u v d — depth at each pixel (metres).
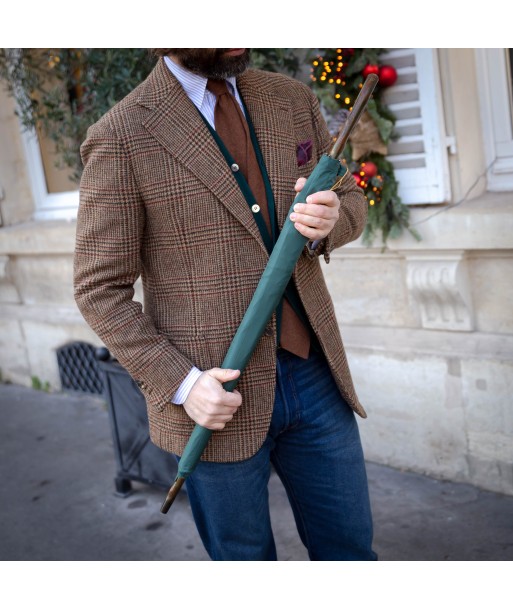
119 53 3.42
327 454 1.77
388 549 2.57
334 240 1.69
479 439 2.82
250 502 1.72
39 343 4.67
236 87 1.69
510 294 2.71
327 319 1.75
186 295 1.63
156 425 1.73
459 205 2.77
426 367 2.89
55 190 4.68
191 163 1.57
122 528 2.97
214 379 1.56
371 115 2.78
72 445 3.87
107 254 1.59
